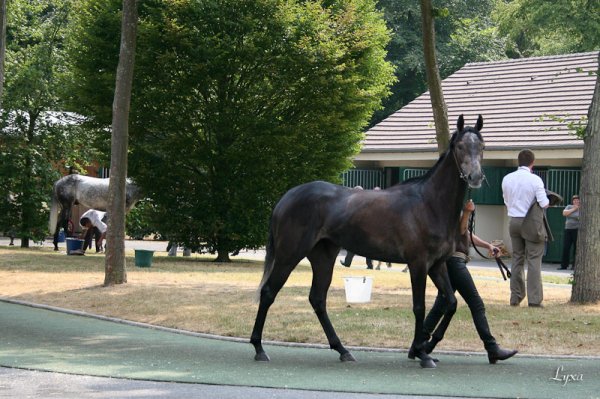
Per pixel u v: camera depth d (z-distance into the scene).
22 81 31.02
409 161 34.88
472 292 11.03
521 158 15.78
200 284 18.56
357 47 26.70
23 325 13.53
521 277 15.71
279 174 26.31
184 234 26.59
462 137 10.54
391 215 10.72
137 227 36.94
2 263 23.03
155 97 25.30
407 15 50.88
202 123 26.16
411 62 48.97
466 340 12.10
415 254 10.66
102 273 20.91
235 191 26.08
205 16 25.50
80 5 26.98
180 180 26.41
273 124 25.66
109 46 26.00
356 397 8.82
